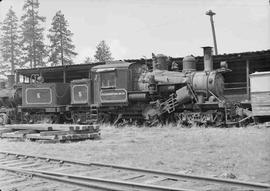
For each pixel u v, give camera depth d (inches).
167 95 806.5
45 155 449.7
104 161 401.1
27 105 988.6
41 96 965.2
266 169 332.5
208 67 784.9
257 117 710.5
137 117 833.5
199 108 760.3
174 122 793.6
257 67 891.4
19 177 326.3
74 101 909.2
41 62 1545.3
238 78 920.9
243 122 719.1
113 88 842.2
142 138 589.0
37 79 1108.5
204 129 675.4
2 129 681.0
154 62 854.5
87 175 331.6
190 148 465.1
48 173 328.8
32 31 1505.9
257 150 422.9
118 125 830.5
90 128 605.9
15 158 438.0
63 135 566.9
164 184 289.4
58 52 1520.7
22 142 592.1
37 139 601.9
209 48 786.8
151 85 790.5
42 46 1529.3
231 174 309.0
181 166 359.9
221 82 775.7
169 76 802.2
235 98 889.5
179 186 280.1
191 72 794.2
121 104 827.4
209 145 481.4
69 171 350.9
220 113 736.3
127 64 831.7
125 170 343.9
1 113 1071.6
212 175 319.0
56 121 968.3
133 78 837.8
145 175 322.0
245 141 498.3
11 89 1089.4
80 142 562.9
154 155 423.5
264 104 696.4
